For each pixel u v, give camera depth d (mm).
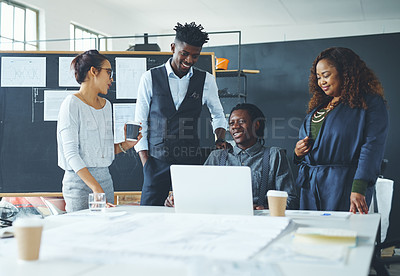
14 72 3830
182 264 1095
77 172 2539
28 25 6355
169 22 9172
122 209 2215
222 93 5672
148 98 3482
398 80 5684
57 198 3904
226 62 5707
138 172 3777
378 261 1758
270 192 1903
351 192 2473
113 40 8266
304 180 2723
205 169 1932
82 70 2678
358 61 2652
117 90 3777
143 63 3791
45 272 1057
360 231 1546
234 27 9469
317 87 2824
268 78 6207
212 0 7617
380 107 2580
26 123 3801
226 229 1484
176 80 3443
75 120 2590
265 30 9414
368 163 2477
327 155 2646
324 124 2676
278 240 1354
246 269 1015
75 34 7383
